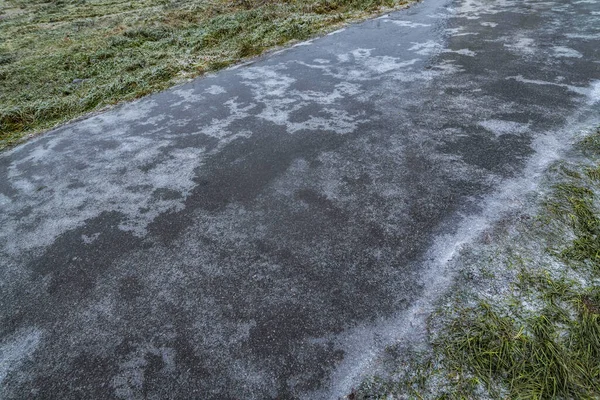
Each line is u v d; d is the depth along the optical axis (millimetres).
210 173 4148
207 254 3115
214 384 2223
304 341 2406
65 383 2307
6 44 10359
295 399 2123
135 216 3631
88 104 6336
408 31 8383
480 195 3445
